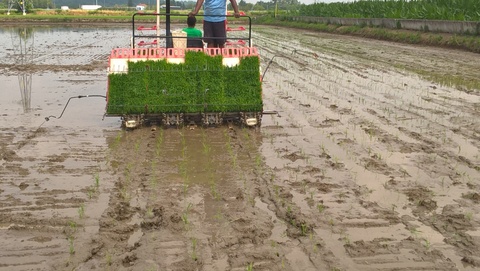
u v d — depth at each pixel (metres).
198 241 4.79
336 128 8.95
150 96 8.52
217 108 8.66
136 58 8.55
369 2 40.53
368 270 4.31
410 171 6.73
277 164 6.97
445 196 5.90
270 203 5.68
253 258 4.50
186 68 8.60
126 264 4.41
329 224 5.16
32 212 5.36
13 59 20.14
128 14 77.62
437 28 25.83
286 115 9.97
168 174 6.55
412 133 8.59
